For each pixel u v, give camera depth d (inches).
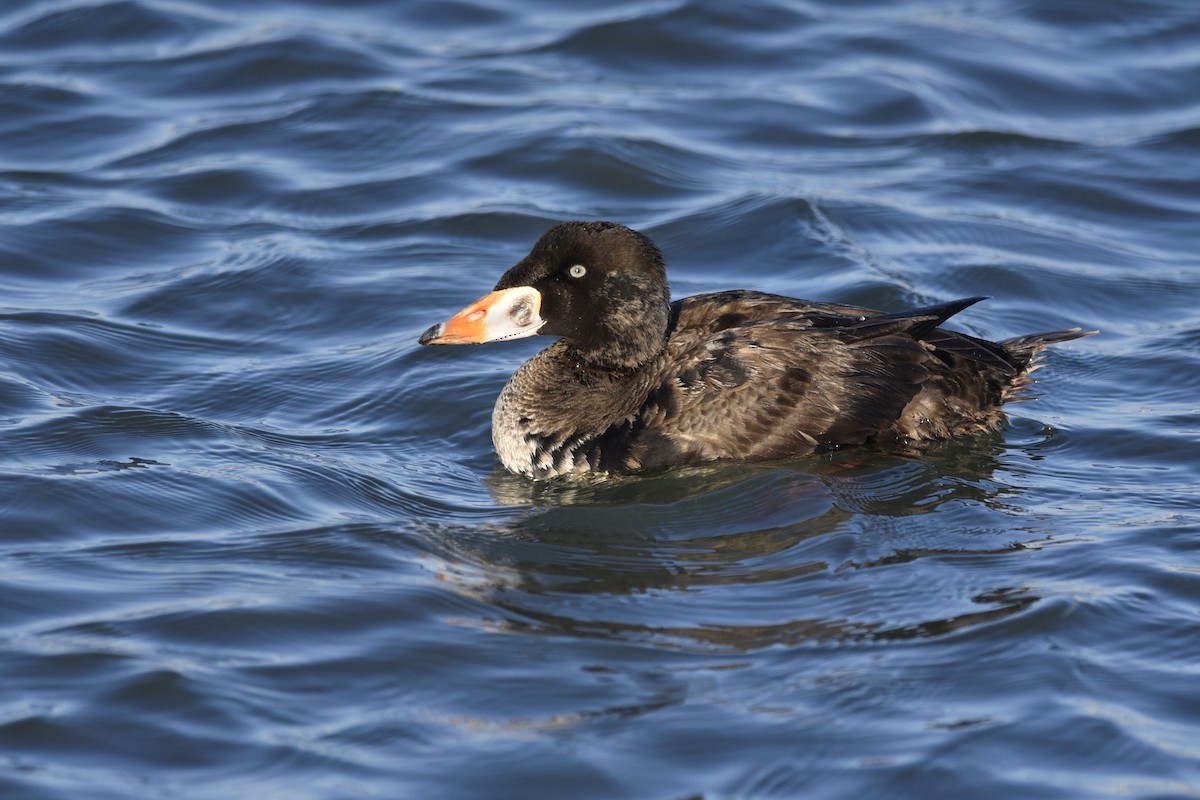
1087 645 364.5
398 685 356.2
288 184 703.1
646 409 468.1
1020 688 346.9
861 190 695.7
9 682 354.0
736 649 368.2
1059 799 310.3
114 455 486.0
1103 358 561.0
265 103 774.5
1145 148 734.5
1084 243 655.1
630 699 347.6
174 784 319.0
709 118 761.6
